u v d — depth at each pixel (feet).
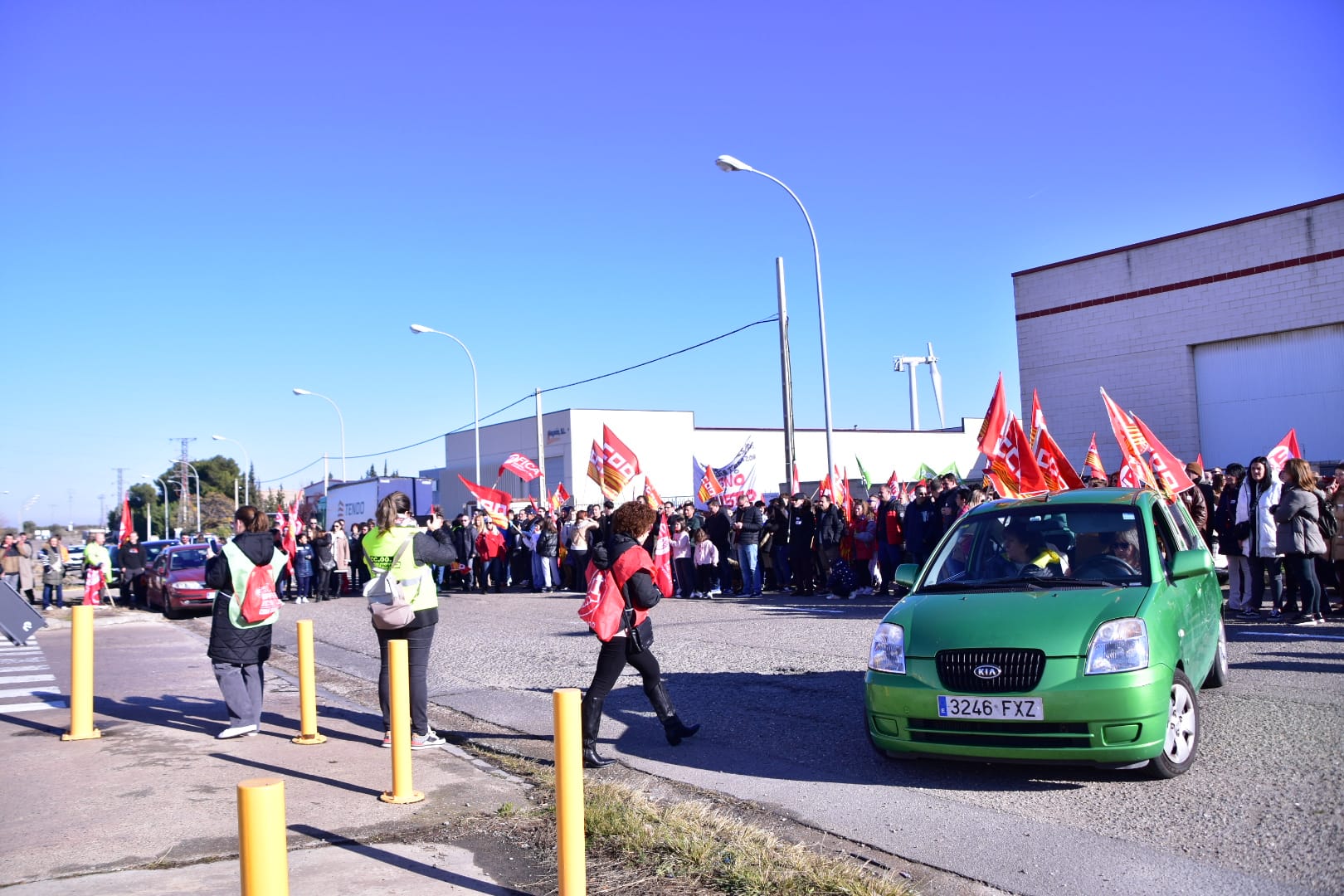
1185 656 19.94
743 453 158.51
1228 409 72.28
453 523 76.54
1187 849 15.06
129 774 21.80
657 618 48.08
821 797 18.76
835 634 38.24
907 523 49.49
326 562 73.87
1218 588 25.27
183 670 38.96
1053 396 82.38
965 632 18.88
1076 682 17.63
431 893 14.46
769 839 16.07
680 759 21.94
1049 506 22.91
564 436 149.89
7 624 24.72
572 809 12.99
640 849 15.81
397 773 19.24
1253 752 19.61
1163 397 75.36
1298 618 35.60
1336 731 20.59
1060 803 17.61
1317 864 14.14
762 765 21.18
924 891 14.11
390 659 19.75
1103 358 79.10
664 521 60.80
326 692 32.89
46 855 16.42
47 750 24.43
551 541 70.64
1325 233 66.74
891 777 19.89
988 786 18.88
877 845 16.06
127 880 15.14
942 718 18.49
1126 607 18.74
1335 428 66.95
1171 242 74.84
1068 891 13.83
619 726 25.34
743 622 43.93
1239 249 71.10
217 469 350.84
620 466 70.44
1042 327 83.10
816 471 162.20
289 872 15.33
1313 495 34.68
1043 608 19.06
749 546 57.47
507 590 75.51
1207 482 43.80
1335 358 66.95
